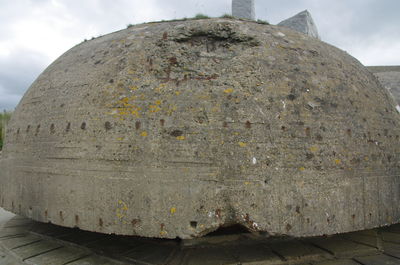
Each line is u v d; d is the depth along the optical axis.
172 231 3.23
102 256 3.84
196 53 3.78
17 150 4.31
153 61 3.80
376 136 3.96
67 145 3.72
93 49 4.46
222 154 3.28
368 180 3.73
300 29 6.60
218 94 3.49
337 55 4.45
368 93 4.20
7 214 6.60
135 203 3.32
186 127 3.37
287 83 3.67
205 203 3.22
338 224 3.47
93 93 3.80
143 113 3.49
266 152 3.33
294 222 3.29
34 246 4.24
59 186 3.69
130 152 3.41
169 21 4.70
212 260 3.57
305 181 3.37
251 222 3.21
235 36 3.88
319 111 3.65
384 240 4.46
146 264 3.54
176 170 3.28
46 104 4.19
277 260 3.60
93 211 3.45
